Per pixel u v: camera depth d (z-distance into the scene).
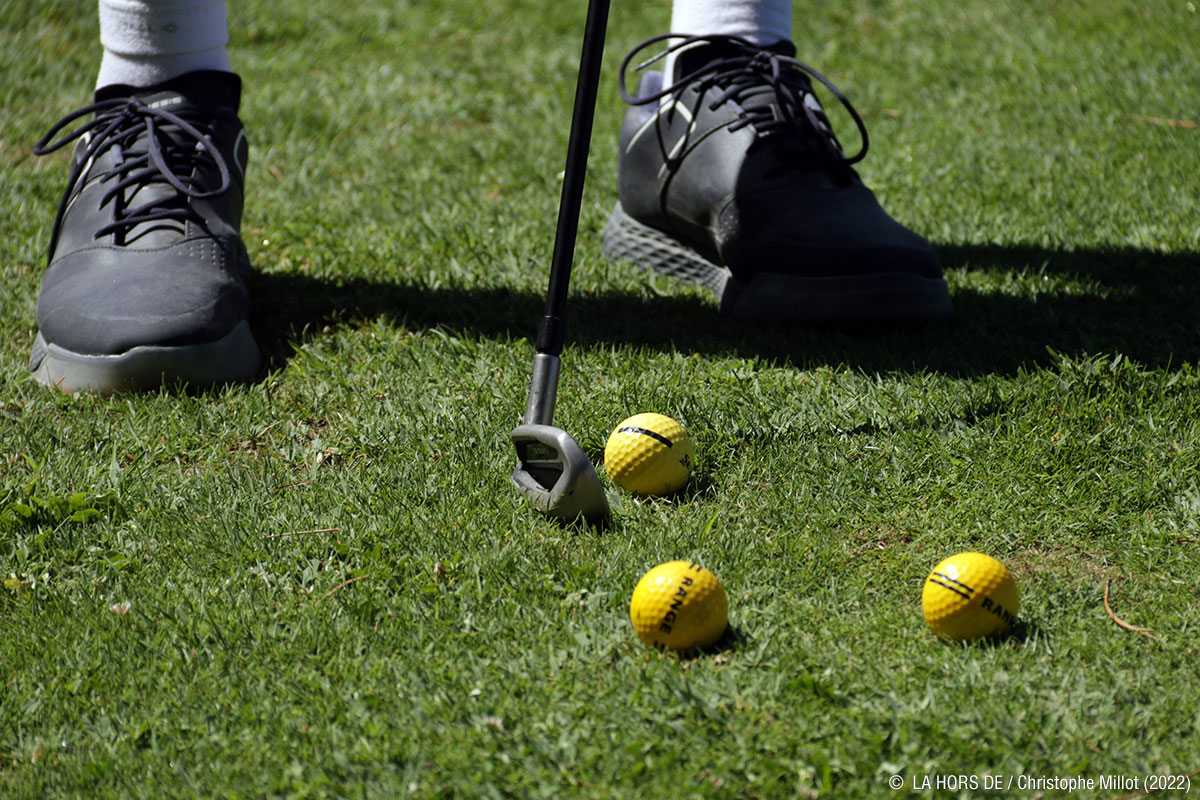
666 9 12.71
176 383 5.27
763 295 5.98
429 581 3.77
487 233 7.30
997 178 8.20
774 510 4.18
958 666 3.26
